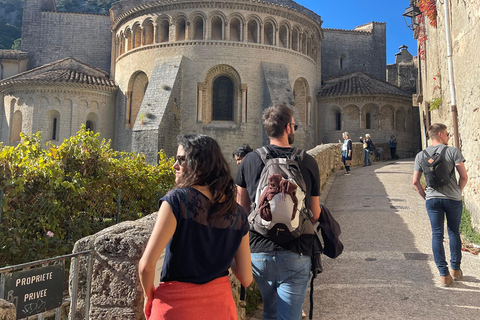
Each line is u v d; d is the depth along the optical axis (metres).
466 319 4.85
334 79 38.22
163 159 11.98
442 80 13.41
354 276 6.49
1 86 31.45
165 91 27.64
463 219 9.31
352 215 10.80
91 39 40.47
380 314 5.05
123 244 3.15
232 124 28.81
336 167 21.31
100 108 31.75
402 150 34.84
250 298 5.38
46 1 41.34
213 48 28.61
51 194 7.14
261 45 29.34
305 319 4.93
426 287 5.93
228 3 28.55
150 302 2.46
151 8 29.80
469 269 6.71
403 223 9.80
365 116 34.31
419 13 23.33
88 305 3.16
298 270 3.26
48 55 39.91
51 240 7.35
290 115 3.72
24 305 2.81
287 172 3.28
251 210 3.45
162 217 2.35
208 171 2.52
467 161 9.58
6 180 6.46
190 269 2.40
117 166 9.64
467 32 9.49
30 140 7.93
